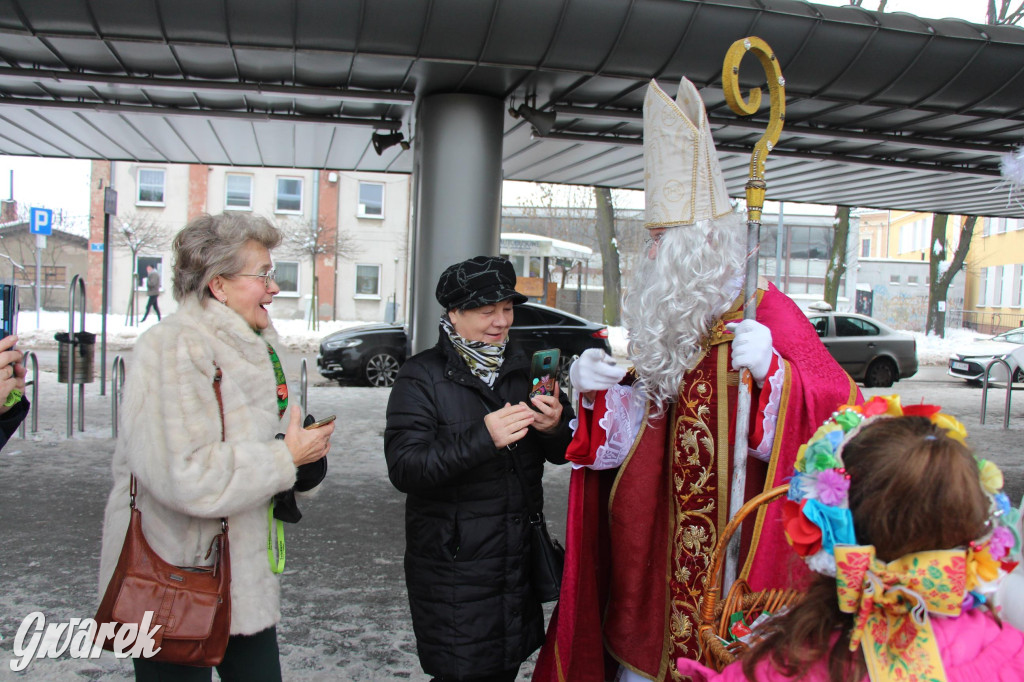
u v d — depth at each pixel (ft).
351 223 99.76
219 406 6.17
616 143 24.64
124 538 6.14
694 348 7.20
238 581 6.34
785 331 7.02
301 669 10.30
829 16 16.06
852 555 3.80
